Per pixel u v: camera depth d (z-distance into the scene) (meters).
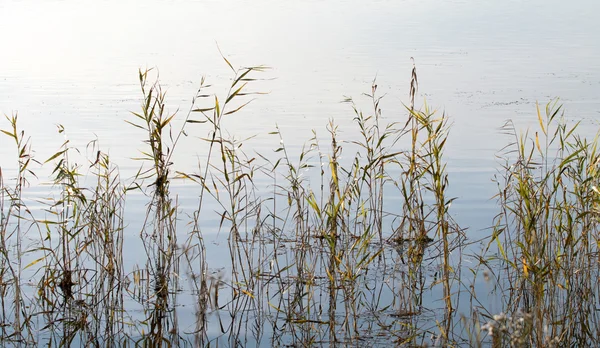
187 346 6.05
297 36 26.89
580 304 6.23
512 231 8.29
